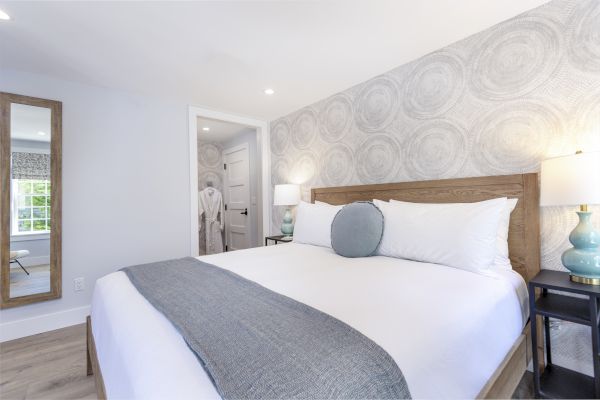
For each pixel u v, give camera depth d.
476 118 1.86
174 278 1.43
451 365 0.82
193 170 3.08
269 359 0.68
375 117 2.48
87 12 1.55
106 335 1.08
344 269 1.55
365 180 2.58
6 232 2.11
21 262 2.17
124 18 1.62
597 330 1.17
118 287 1.34
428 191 2.06
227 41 1.88
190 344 0.75
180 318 0.93
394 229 1.84
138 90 2.67
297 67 2.27
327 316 0.90
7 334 2.11
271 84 2.59
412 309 0.98
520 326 1.34
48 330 2.26
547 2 1.57
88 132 2.49
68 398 1.47
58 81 2.36
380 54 2.09
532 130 1.64
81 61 2.10
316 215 2.46
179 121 3.02
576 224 1.53
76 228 2.42
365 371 0.64
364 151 2.58
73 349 1.97
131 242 2.70
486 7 1.60
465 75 1.90
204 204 4.72
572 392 1.32
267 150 3.80
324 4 1.54
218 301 1.08
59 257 2.31
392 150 2.35
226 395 0.57
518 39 1.68
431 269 1.48
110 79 2.42
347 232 1.93
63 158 2.37
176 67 2.23
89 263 2.48
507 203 1.62
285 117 3.52
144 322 0.94
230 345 0.74
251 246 4.37
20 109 2.18
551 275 1.47
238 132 4.46
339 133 2.82
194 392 0.60
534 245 1.60
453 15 1.66
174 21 1.66
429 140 2.10
